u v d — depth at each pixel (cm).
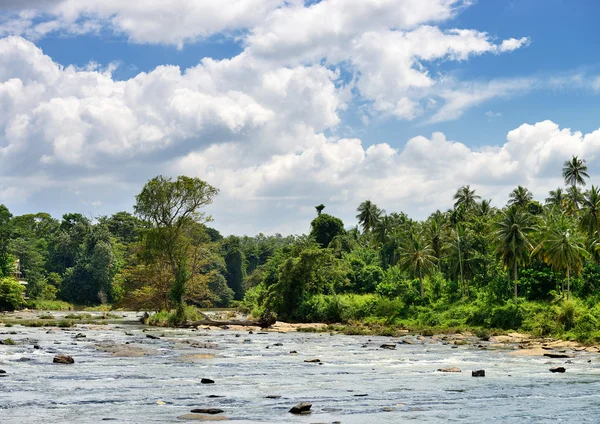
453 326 8481
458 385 2938
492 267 10644
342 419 2041
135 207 9075
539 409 2297
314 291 10319
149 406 2259
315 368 3631
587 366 3894
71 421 1948
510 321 7869
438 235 12006
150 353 4203
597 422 2053
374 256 14375
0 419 1973
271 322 8412
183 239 9144
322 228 15462
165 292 9100
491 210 13638
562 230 8356
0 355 3809
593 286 8700
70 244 18200
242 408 2245
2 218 15250
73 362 3588
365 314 9919
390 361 4141
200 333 6806
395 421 2023
